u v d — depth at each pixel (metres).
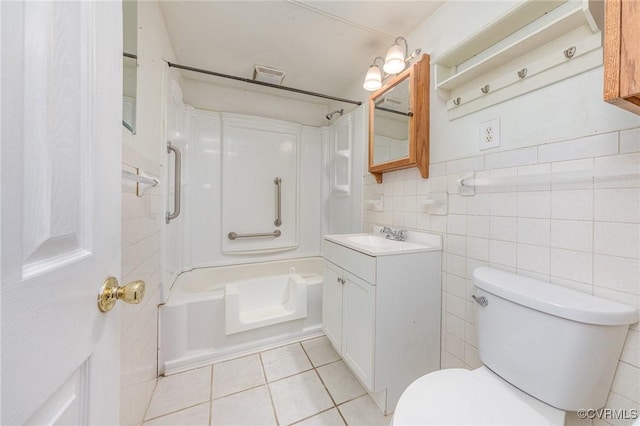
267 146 2.41
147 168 1.17
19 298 0.28
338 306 1.45
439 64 1.26
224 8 1.36
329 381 1.37
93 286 0.42
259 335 1.69
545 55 0.89
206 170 2.20
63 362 0.34
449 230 1.26
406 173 1.55
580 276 0.80
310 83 2.21
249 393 1.28
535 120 0.91
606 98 0.51
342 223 2.32
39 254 0.31
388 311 1.16
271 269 2.36
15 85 0.28
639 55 0.47
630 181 0.70
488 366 0.89
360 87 2.07
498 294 0.85
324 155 2.62
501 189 1.03
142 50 1.10
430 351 1.26
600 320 0.66
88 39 0.41
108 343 0.48
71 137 0.37
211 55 1.80
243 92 2.34
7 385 0.26
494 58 0.98
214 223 2.24
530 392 0.77
